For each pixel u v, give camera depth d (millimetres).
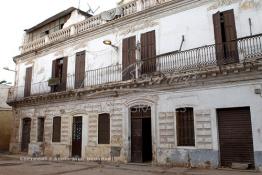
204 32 13664
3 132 27188
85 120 17812
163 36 15125
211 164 12250
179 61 13969
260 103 11438
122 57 16688
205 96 12969
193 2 14289
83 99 18109
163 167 13023
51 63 21359
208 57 13070
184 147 13219
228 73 12195
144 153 15180
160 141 14086
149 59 15172
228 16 13055
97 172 11852
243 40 12219
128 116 15664
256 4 12398
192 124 13344
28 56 23781
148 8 15773
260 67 11305
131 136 15570
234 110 12352
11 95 24703
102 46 18016
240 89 12031
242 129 12008
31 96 21453
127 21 16797
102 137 16703
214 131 12438
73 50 19797
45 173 11625
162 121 14188
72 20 21828
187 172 11227
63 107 19359
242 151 11852
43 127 20891
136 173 11438
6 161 16938
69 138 18359
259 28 12125
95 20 18984
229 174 10398
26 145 22172
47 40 22156
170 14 15086
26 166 14305
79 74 18906
